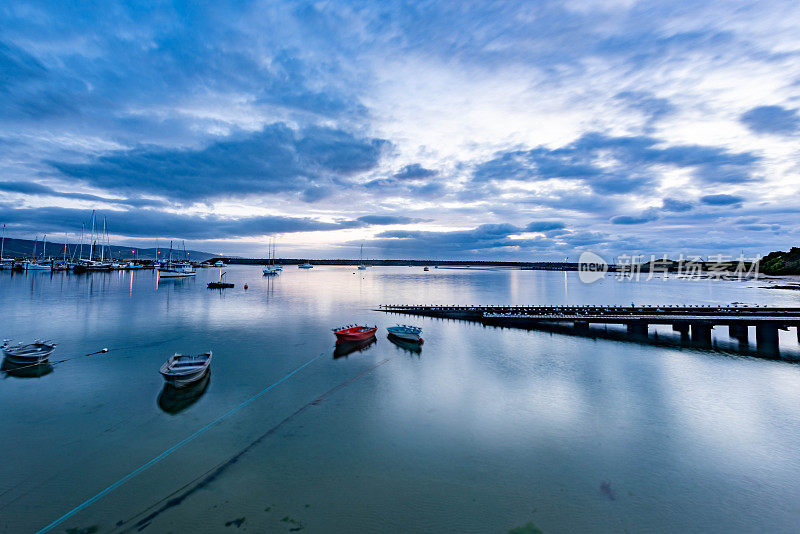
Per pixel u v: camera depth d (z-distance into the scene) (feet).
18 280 316.19
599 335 131.75
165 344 113.29
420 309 177.99
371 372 89.66
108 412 65.67
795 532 39.86
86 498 43.50
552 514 41.73
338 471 49.11
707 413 67.82
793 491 46.32
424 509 42.22
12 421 61.77
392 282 433.48
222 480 47.01
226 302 212.84
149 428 60.08
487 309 170.19
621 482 47.57
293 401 71.87
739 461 52.65
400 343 118.83
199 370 77.97
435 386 80.59
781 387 81.25
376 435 58.65
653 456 53.57
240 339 121.70
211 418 64.03
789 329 144.25
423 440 57.31
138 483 46.26
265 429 60.39
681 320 128.67
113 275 408.46
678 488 46.68
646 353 108.68
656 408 69.72
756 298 277.85
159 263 609.01
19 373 84.58
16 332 125.08
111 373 85.81
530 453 53.88
